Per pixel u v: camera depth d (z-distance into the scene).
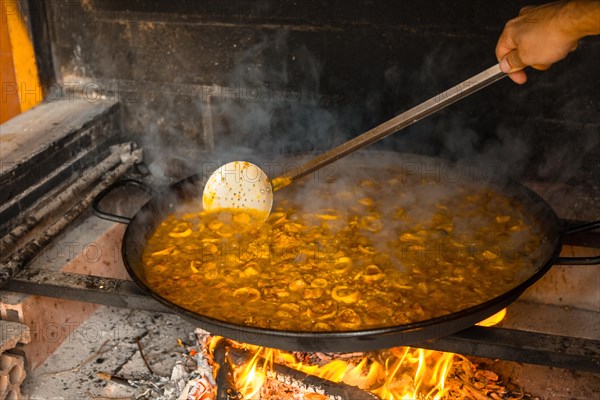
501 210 1.50
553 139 1.71
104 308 1.78
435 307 1.28
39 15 1.89
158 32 1.84
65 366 1.62
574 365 1.30
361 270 1.35
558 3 1.27
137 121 1.96
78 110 1.91
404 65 1.72
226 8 1.78
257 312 1.27
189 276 1.35
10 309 1.54
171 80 1.88
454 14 1.65
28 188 1.71
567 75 1.65
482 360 1.64
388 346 1.24
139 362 1.64
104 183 1.83
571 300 1.81
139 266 1.36
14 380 1.52
